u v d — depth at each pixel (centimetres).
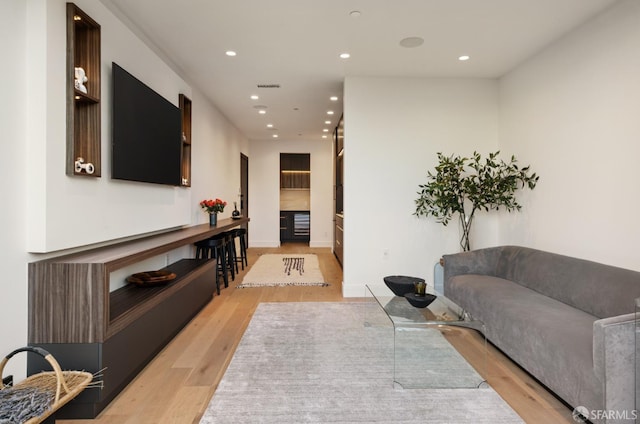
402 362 263
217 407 203
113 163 255
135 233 294
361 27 317
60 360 195
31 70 197
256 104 561
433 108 448
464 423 188
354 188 446
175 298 304
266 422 188
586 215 308
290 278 547
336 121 683
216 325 340
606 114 285
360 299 436
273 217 911
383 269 449
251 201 906
